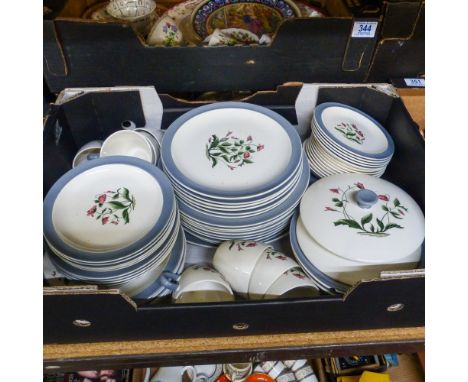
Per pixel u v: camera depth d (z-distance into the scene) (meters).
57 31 0.75
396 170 0.81
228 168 0.67
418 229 0.63
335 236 0.61
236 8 0.94
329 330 0.62
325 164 0.78
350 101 0.86
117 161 0.65
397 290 0.54
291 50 0.81
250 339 0.62
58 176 0.74
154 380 0.76
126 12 0.91
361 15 0.78
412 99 0.85
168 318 0.55
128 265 0.54
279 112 0.86
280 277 0.60
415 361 0.97
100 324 0.56
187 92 0.89
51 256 0.58
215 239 0.68
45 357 0.60
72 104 0.78
